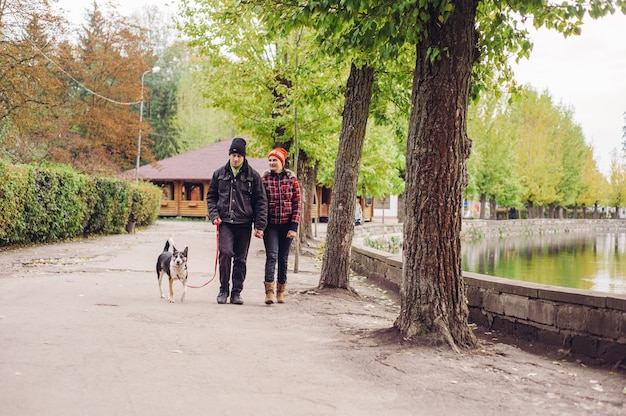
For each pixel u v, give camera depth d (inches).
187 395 182.1
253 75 753.6
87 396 176.7
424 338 255.8
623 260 1485.0
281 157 366.6
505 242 2106.3
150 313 311.1
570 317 263.9
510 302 299.6
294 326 298.4
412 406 181.2
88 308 317.7
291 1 300.2
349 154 427.5
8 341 236.4
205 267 583.5
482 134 2336.4
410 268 264.8
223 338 260.5
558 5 286.0
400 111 479.5
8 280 420.8
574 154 3248.0
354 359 233.0
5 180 650.8
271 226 368.8
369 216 2357.3
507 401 188.5
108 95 1718.8
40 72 1183.6
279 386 195.8
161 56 3107.8
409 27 253.4
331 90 508.1
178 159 2071.9
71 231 872.3
